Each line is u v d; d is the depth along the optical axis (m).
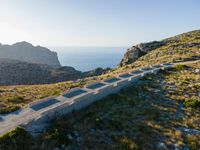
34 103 25.91
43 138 17.16
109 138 19.39
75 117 21.92
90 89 34.66
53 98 28.92
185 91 34.69
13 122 20.22
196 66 54.56
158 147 18.78
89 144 17.84
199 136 21.31
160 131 21.58
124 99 30.27
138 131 21.16
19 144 15.91
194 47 100.00
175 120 24.27
